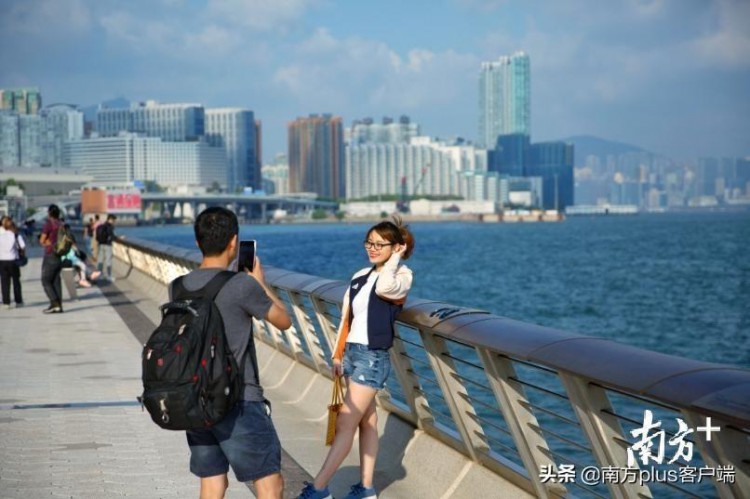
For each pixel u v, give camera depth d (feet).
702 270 342.23
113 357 41.37
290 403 30.30
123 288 84.53
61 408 29.53
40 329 52.49
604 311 214.07
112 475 21.39
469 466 18.76
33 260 136.77
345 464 21.90
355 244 584.40
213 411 12.96
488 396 76.43
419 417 21.18
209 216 14.16
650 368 11.80
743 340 166.61
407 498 19.29
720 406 10.30
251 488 20.17
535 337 14.58
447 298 248.52
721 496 11.22
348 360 17.72
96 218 109.91
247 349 13.88
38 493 19.90
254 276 15.14
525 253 462.19
